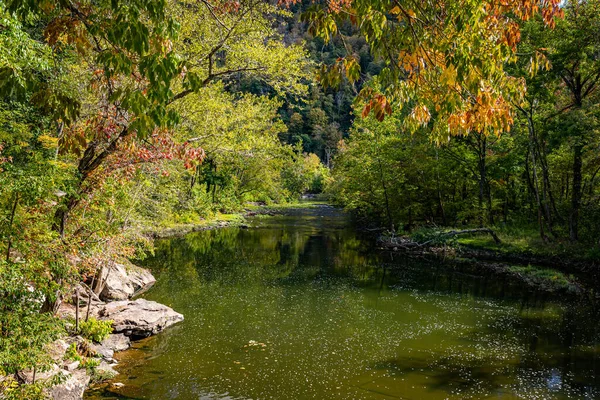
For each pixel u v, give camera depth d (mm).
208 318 13703
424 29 4137
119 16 3463
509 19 4117
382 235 33500
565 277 19234
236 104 24766
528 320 13992
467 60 3900
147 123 3740
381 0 3854
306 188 86625
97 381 9016
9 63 6199
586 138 20922
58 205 8398
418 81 4363
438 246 27312
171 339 11797
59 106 4922
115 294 14781
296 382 9344
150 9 3514
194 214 38969
